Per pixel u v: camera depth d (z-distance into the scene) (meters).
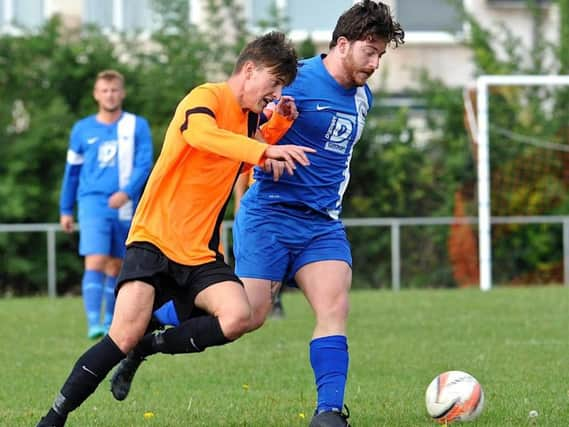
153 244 18.89
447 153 65.25
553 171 62.81
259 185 20.59
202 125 18.27
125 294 18.88
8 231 58.84
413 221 60.22
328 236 20.42
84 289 35.88
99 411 22.64
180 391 25.22
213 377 27.23
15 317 42.22
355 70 20.09
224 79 66.06
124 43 67.44
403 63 73.75
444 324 37.84
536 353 30.47
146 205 19.08
